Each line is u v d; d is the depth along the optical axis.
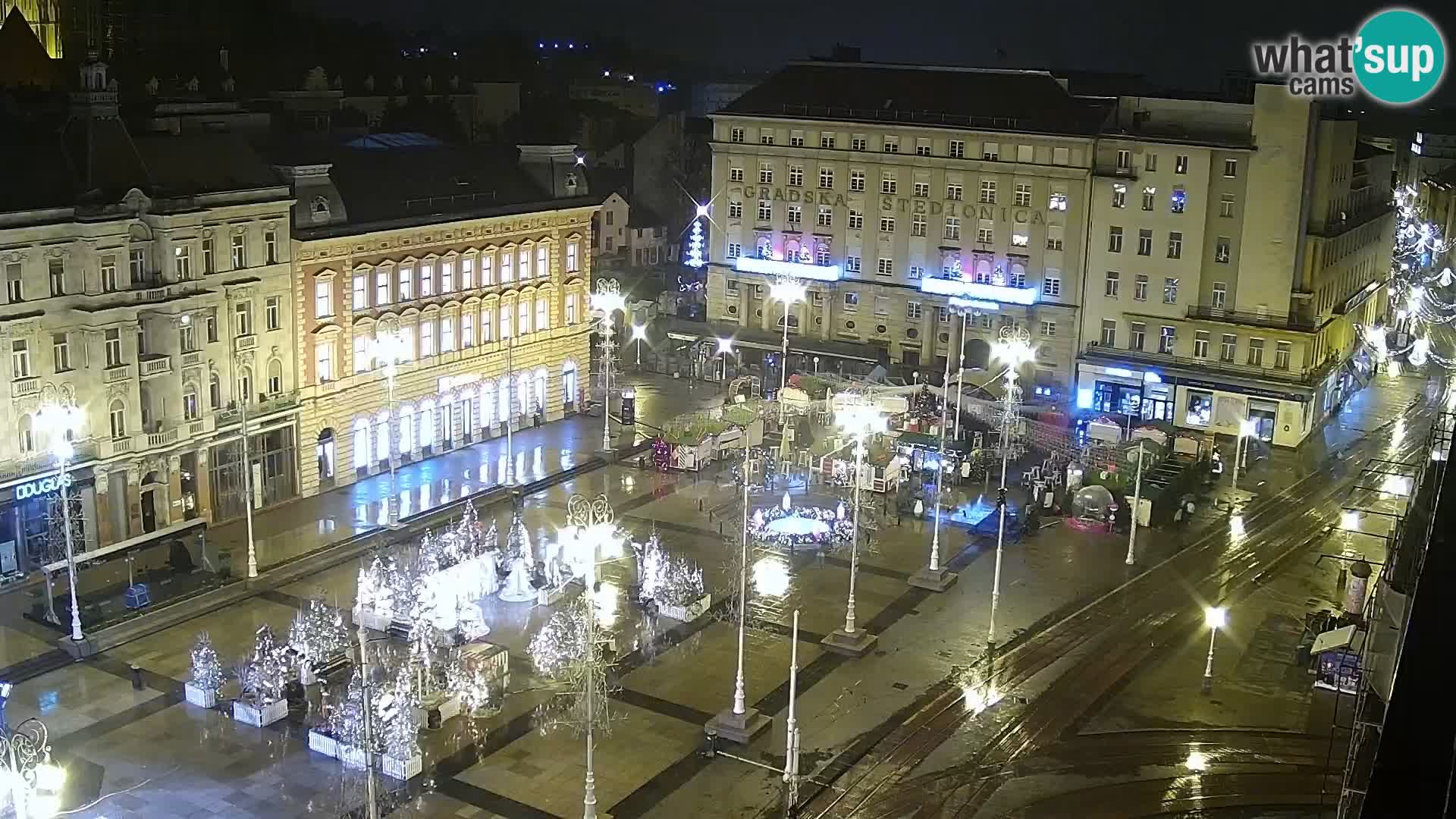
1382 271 134.25
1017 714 61.72
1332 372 115.50
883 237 126.31
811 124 127.25
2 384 70.06
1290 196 106.31
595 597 75.00
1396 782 16.31
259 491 87.25
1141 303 114.69
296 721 59.25
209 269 81.31
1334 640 64.25
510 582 74.06
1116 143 113.75
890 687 64.50
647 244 171.12
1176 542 87.69
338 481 93.31
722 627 71.50
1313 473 103.00
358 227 91.12
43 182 72.50
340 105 141.00
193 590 72.44
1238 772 56.03
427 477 96.06
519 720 59.91
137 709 59.53
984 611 74.62
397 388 97.25
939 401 114.94
